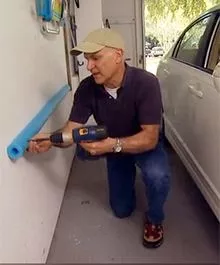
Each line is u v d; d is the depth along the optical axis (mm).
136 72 1701
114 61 1592
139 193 2447
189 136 2264
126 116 1790
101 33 1586
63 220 2156
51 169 2055
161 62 3240
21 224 1353
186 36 2795
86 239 1959
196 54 2330
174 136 2674
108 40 1563
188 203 2299
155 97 1677
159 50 5410
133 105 1739
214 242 1894
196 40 2461
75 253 1835
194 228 2025
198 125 2041
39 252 1637
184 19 5250
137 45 5316
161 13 5277
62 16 2447
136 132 1872
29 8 1702
